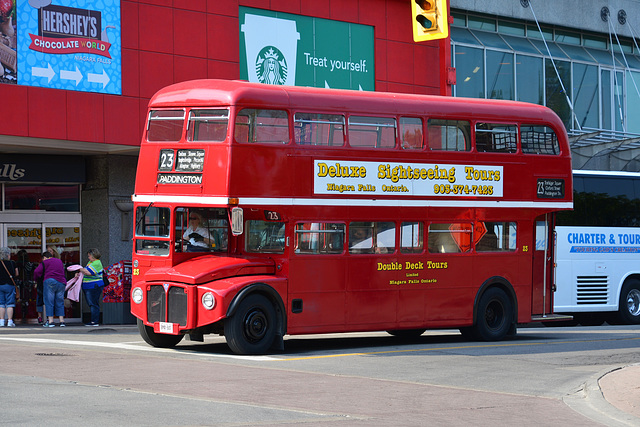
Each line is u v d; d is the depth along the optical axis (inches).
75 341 703.7
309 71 1119.6
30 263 997.8
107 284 925.2
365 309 671.1
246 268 621.9
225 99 616.7
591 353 668.1
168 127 645.9
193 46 1007.0
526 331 902.4
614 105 1578.5
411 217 692.1
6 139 885.2
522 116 756.6
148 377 488.1
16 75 872.9
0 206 983.6
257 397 431.2
